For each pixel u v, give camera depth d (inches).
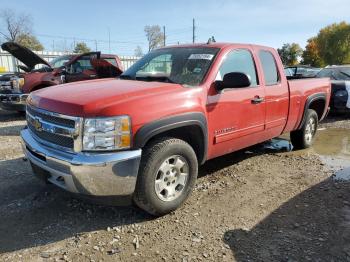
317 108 287.1
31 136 159.8
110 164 134.4
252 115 199.3
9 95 400.5
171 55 196.2
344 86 399.2
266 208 167.2
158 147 148.2
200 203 171.3
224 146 186.5
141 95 147.3
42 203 169.0
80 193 139.9
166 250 133.0
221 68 182.2
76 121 134.6
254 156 250.7
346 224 151.9
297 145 270.1
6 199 173.0
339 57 2928.2
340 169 224.1
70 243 136.9
